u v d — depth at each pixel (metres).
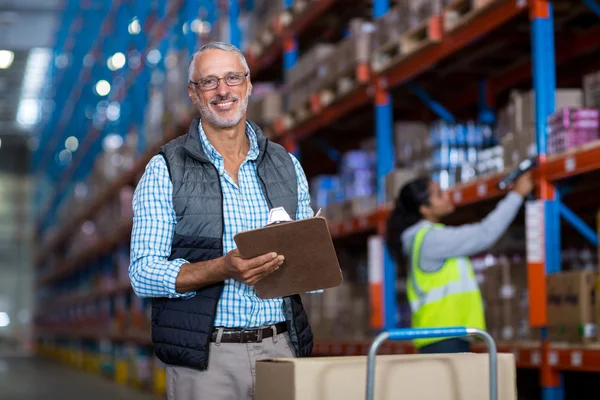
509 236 6.38
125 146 15.54
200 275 3.01
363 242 9.28
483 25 5.59
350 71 7.40
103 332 18.58
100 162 17.80
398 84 7.16
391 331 2.61
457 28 5.85
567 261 6.06
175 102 11.76
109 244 17.55
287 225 2.82
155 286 3.08
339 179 8.25
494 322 5.66
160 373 12.39
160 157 3.24
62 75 24.38
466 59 7.02
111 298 19.77
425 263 4.69
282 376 2.64
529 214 4.85
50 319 30.39
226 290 3.18
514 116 5.48
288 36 8.87
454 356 2.77
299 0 8.45
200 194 3.21
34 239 36.16
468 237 4.64
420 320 4.70
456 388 2.75
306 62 8.34
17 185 37.03
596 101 5.04
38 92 31.42
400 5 6.65
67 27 22.50
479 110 7.67
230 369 3.16
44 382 16.39
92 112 20.61
